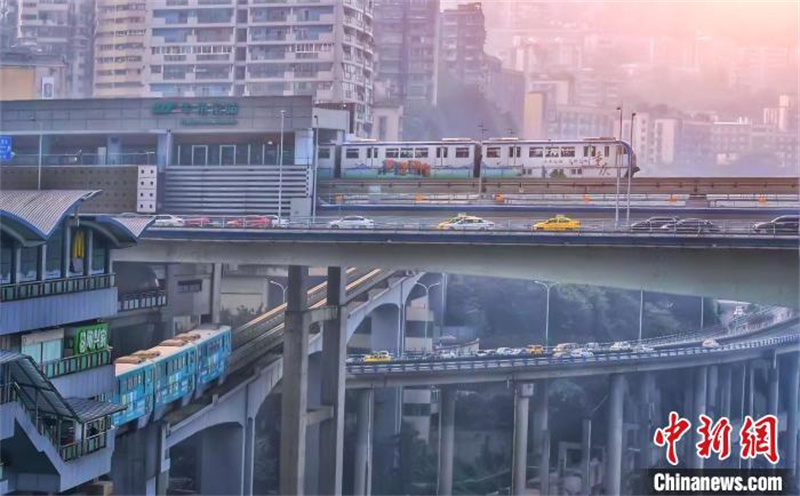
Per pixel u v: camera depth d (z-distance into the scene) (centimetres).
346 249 10969
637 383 15850
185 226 11931
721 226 11338
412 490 15712
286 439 12362
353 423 15525
